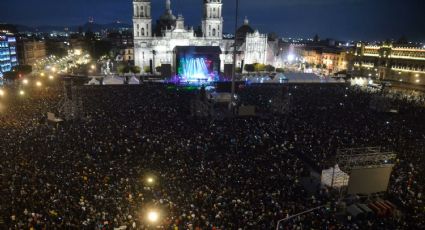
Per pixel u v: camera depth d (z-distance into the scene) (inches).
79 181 1130.0
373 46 4931.1
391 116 2287.2
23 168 1216.2
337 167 1186.0
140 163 1317.7
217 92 2918.3
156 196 1059.3
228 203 1021.2
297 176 1293.1
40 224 867.4
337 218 1038.4
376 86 3484.3
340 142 1626.5
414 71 4237.2
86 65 5610.2
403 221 1010.7
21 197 1018.1
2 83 3821.4
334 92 3122.5
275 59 6323.8
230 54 5684.1
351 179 1176.8
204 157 1418.6
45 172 1186.6
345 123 2006.6
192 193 1083.9
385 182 1212.5
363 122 2043.6
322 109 2427.4
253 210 986.1
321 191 1196.5
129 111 2185.0
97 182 1132.5
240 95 2918.3
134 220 907.4
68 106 2074.3
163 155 1409.9
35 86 3248.0
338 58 5644.7
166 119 1989.4
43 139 1553.9
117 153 1419.8
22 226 864.9
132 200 1025.5
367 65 5027.1
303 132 1787.6
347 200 1183.6
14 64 5167.3
